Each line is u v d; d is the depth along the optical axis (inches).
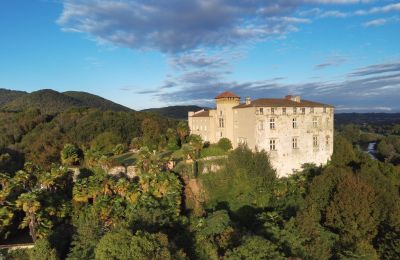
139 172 2795.3
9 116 6309.1
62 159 3612.2
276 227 1923.0
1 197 2175.2
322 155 3157.0
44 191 2434.8
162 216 2082.9
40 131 5383.9
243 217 2406.5
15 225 2324.1
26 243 2161.7
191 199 2591.0
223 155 2987.2
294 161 3021.7
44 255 1835.6
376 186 2464.3
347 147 3321.9
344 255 1770.4
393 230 2053.4
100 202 2253.9
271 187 2684.5
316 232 1934.1
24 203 2069.4
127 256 1424.7
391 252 1918.1
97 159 3230.8
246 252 1534.2
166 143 3961.6
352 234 2020.2
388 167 3100.4
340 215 2119.8
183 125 4003.4
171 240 1830.7
